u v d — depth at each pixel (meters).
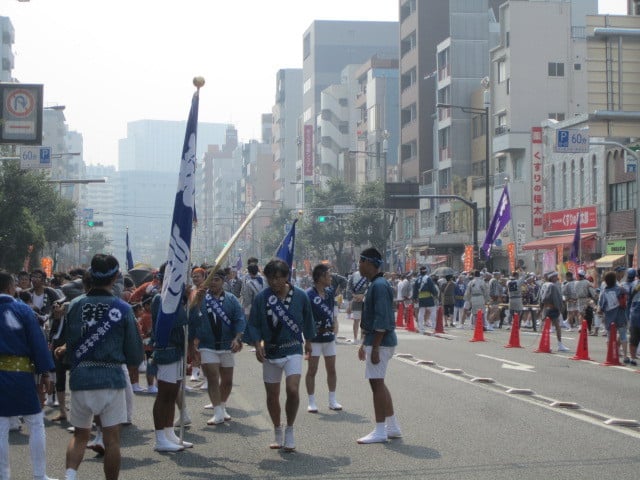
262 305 9.92
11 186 41.31
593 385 15.46
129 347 7.77
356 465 9.12
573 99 57.72
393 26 125.31
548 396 14.09
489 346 23.70
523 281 35.44
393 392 14.46
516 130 57.06
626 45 30.45
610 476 8.51
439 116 70.62
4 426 7.78
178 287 9.84
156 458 9.68
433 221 71.44
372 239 73.00
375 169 86.69
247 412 12.73
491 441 10.30
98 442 9.88
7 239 40.97
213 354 11.69
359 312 24.78
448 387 15.09
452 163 67.56
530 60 57.44
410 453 9.66
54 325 12.11
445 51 69.50
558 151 31.81
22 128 30.84
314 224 76.62
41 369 7.87
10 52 112.81
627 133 30.34
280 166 139.88
